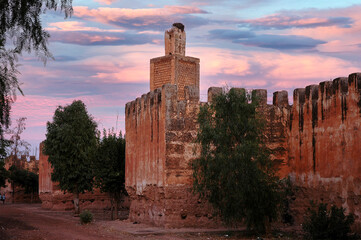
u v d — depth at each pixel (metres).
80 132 41.25
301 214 26.48
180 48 39.25
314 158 25.58
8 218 34.06
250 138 23.53
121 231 26.75
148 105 30.67
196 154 27.72
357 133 22.27
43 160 52.88
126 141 35.25
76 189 41.12
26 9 17.52
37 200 69.44
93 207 48.78
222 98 23.75
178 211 27.28
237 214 23.22
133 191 33.34
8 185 70.69
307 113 26.33
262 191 22.98
